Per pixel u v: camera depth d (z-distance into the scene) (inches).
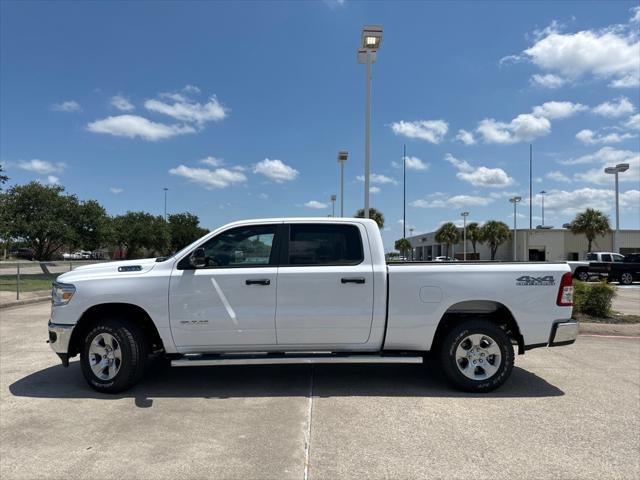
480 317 237.5
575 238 2293.3
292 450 164.2
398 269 228.4
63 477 146.3
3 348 331.0
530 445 169.2
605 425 187.9
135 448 166.1
